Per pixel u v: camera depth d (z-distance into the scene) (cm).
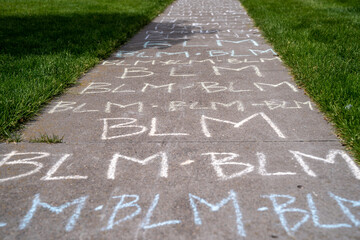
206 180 240
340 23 765
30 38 657
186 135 302
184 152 275
